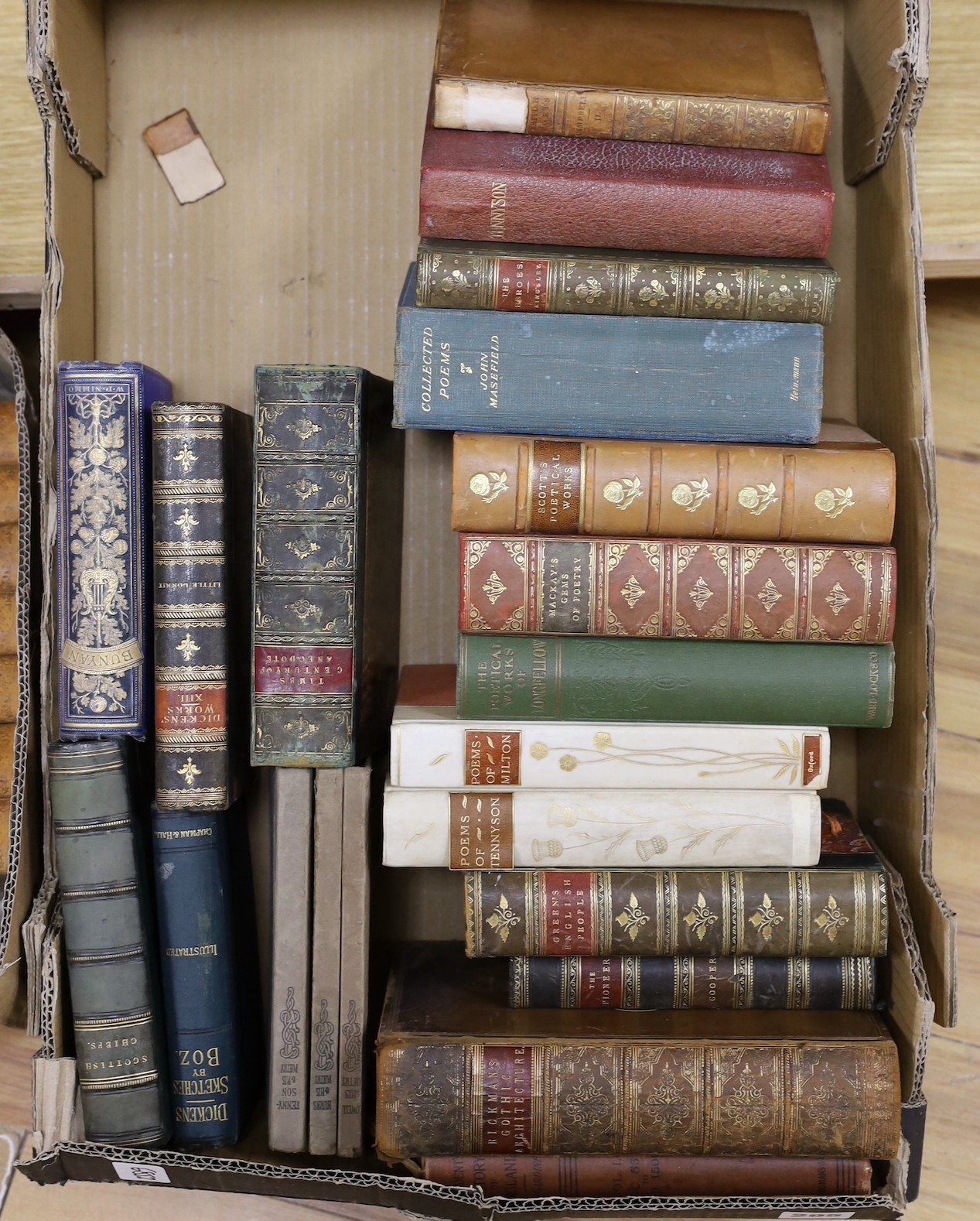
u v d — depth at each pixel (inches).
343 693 29.7
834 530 28.4
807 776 29.5
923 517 29.9
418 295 28.0
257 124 35.4
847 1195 29.3
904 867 31.5
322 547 29.6
